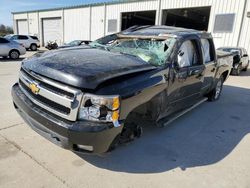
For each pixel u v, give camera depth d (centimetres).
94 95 246
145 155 339
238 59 1230
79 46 417
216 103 647
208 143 394
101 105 247
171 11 2173
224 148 381
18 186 253
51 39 3278
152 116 343
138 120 332
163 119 389
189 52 420
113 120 253
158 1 2052
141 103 289
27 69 308
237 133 447
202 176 300
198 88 470
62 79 257
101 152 259
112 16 2433
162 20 2100
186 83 403
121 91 259
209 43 514
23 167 285
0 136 354
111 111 251
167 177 292
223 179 297
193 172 307
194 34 432
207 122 494
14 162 293
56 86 261
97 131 245
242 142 408
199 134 429
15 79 779
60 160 306
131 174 292
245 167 328
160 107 346
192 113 546
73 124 250
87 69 270
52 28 3225
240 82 1042
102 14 2525
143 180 282
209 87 564
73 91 250
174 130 437
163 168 311
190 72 403
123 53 370
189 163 328
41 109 280
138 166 310
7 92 597
